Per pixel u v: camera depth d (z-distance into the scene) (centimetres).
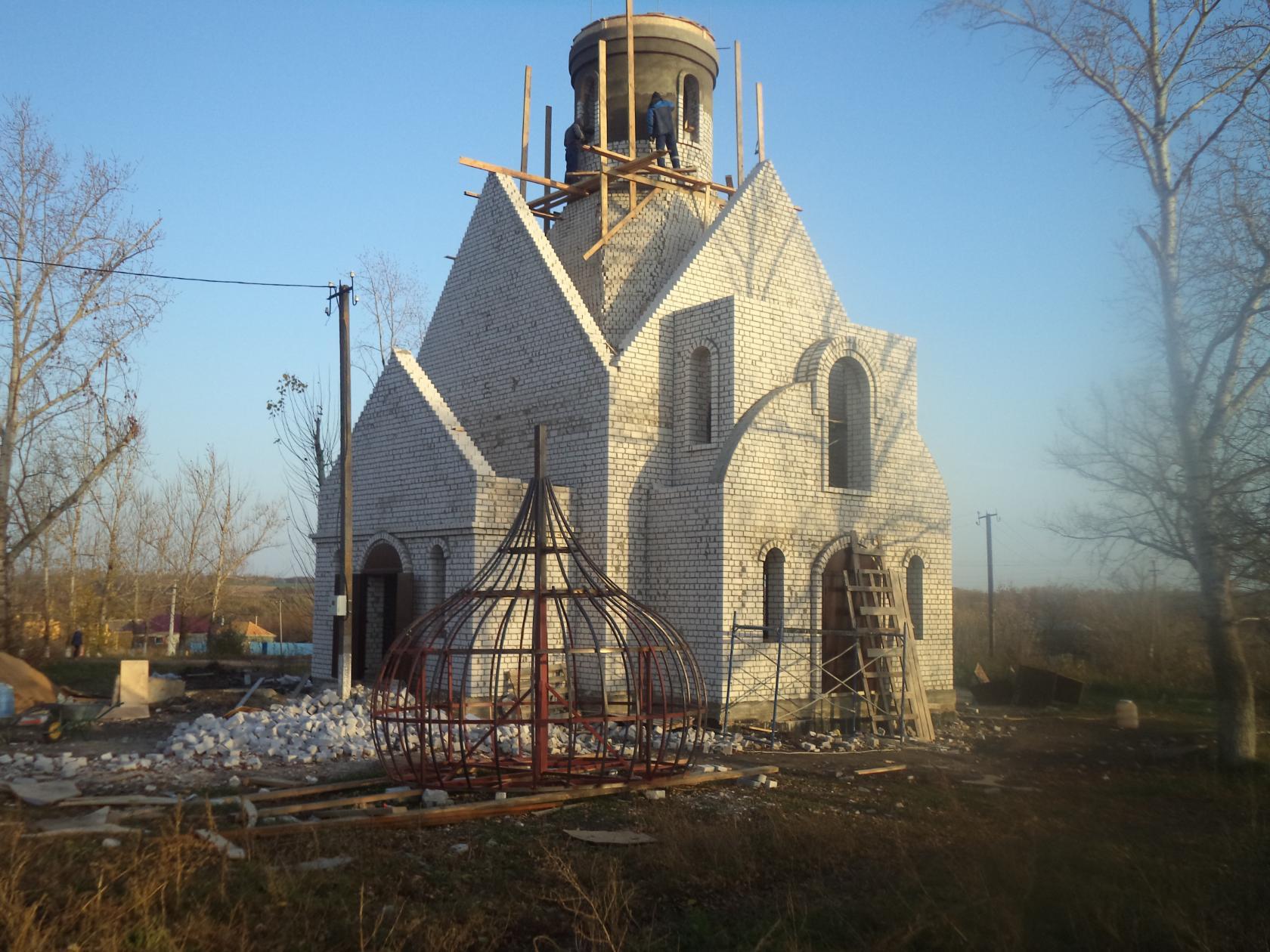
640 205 2327
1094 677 2698
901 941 667
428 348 2430
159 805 1053
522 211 2220
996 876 768
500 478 1900
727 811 1094
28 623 4156
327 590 2277
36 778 1217
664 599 1884
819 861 905
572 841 955
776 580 1908
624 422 1933
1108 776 1400
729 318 1936
